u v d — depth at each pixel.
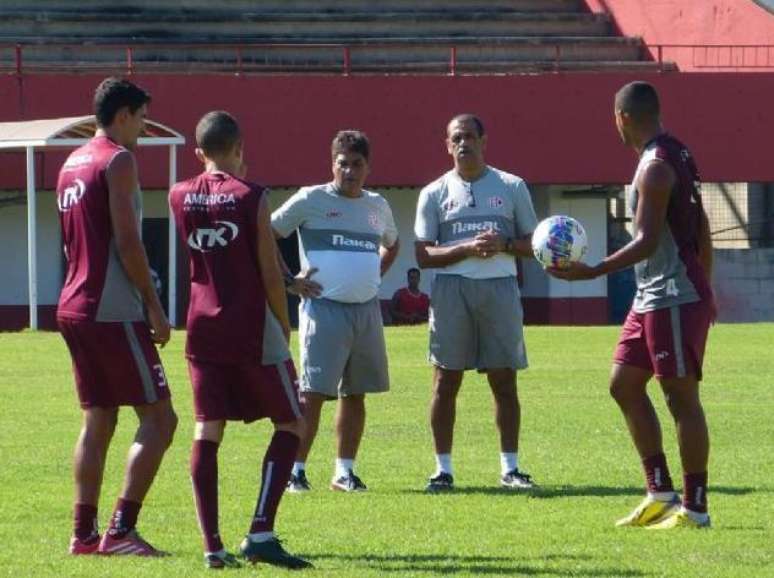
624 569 28.03
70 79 121.56
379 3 146.00
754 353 81.56
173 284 108.50
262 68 134.62
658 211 31.39
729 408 57.31
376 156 124.94
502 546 30.56
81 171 28.86
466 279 38.88
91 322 28.70
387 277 128.12
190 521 33.62
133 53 136.25
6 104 120.44
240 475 40.91
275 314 28.53
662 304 31.72
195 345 28.48
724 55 138.12
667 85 128.12
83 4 141.38
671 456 44.66
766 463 43.06
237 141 28.94
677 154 31.75
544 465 43.06
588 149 127.25
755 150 128.62
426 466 43.19
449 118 125.75
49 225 123.81
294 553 29.83
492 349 38.97
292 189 127.00
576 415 55.00
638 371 32.56
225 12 142.88
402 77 125.56
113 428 30.02
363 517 34.25
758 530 32.16
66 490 38.16
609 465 43.03
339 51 140.00
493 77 126.31
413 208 128.00
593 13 147.75
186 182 28.81
